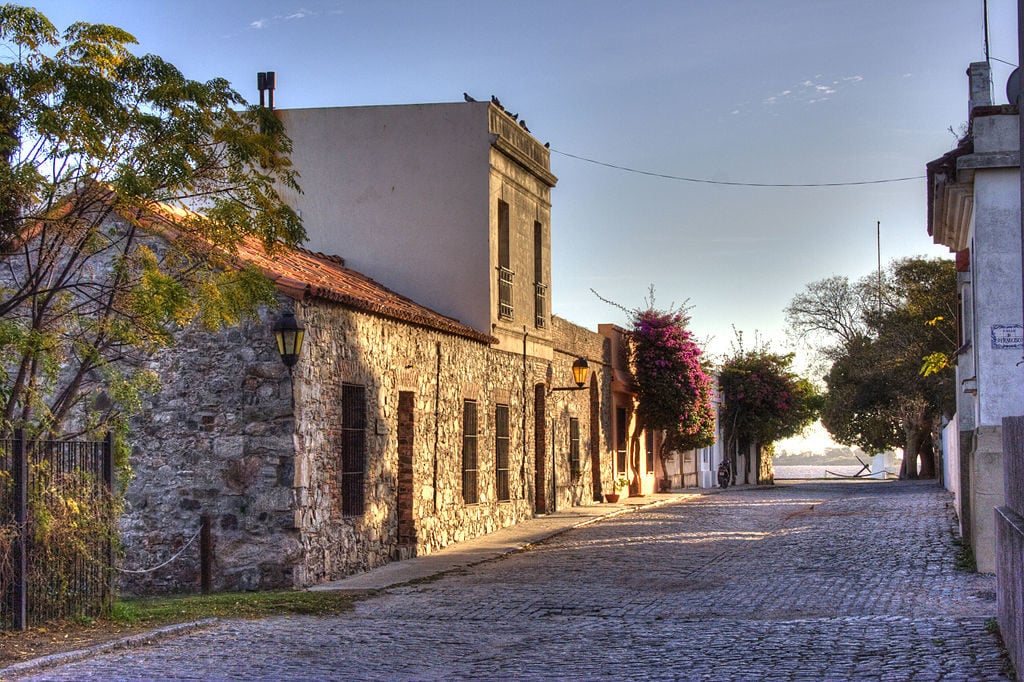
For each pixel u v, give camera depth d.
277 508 14.93
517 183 24.67
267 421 15.05
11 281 15.12
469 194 22.73
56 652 9.98
